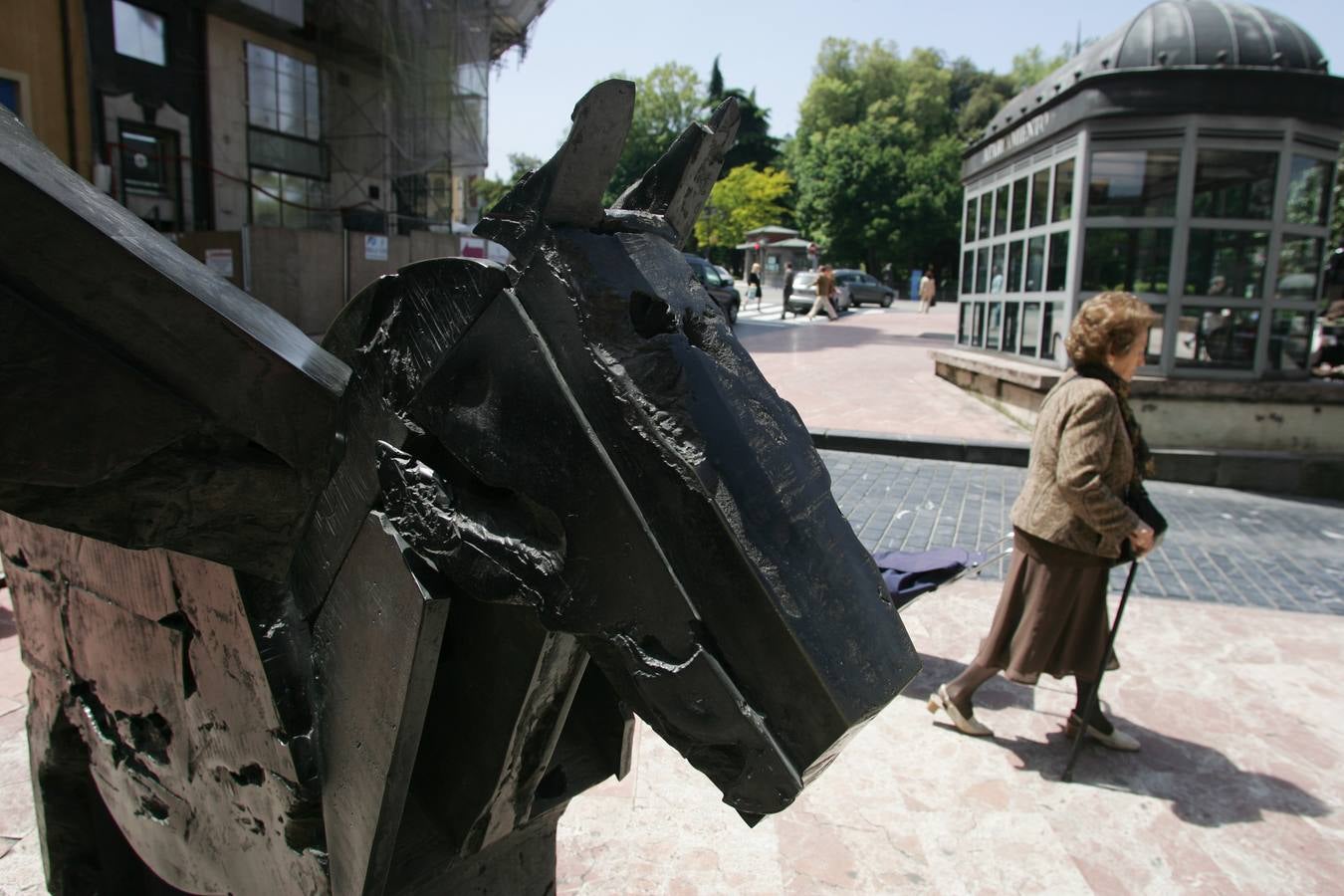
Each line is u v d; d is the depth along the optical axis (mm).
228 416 939
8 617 3916
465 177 29219
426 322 926
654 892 2352
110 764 1533
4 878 2270
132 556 1293
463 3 19031
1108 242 8203
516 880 1422
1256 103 7473
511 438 860
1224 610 4590
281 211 15867
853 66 60406
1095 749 3201
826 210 49969
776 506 832
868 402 10625
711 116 964
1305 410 7789
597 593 842
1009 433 8836
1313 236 7918
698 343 899
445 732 1211
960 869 2518
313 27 16047
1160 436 7941
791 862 2502
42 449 837
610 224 896
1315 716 3480
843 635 836
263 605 1145
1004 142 10188
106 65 12250
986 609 4508
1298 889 2488
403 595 948
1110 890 2457
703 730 829
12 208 765
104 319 833
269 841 1261
